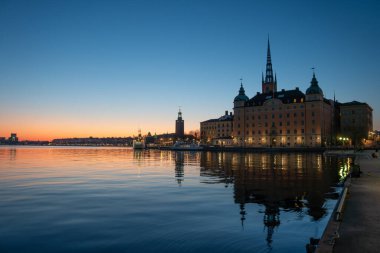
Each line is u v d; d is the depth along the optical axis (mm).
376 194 26156
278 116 190250
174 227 21906
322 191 35625
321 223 22484
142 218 24500
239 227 21688
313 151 150875
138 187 41375
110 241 19234
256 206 28125
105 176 56125
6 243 19125
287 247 17859
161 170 67812
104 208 28266
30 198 33625
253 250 17469
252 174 54688
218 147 199375
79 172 64438
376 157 80312
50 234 20750
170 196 34031
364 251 13695
